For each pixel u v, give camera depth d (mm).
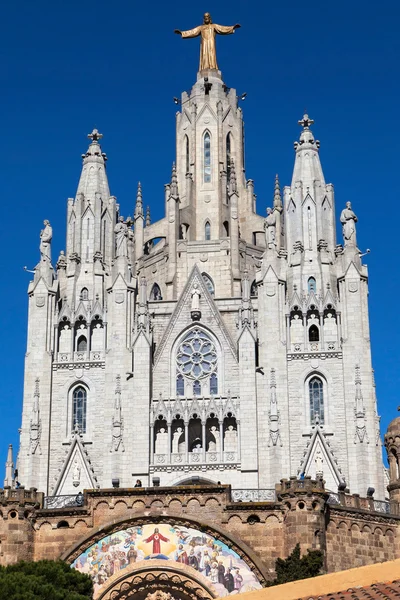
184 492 72500
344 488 80375
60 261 131875
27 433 121375
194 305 124688
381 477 116438
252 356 121188
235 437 119938
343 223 128875
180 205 141875
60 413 122688
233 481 117062
